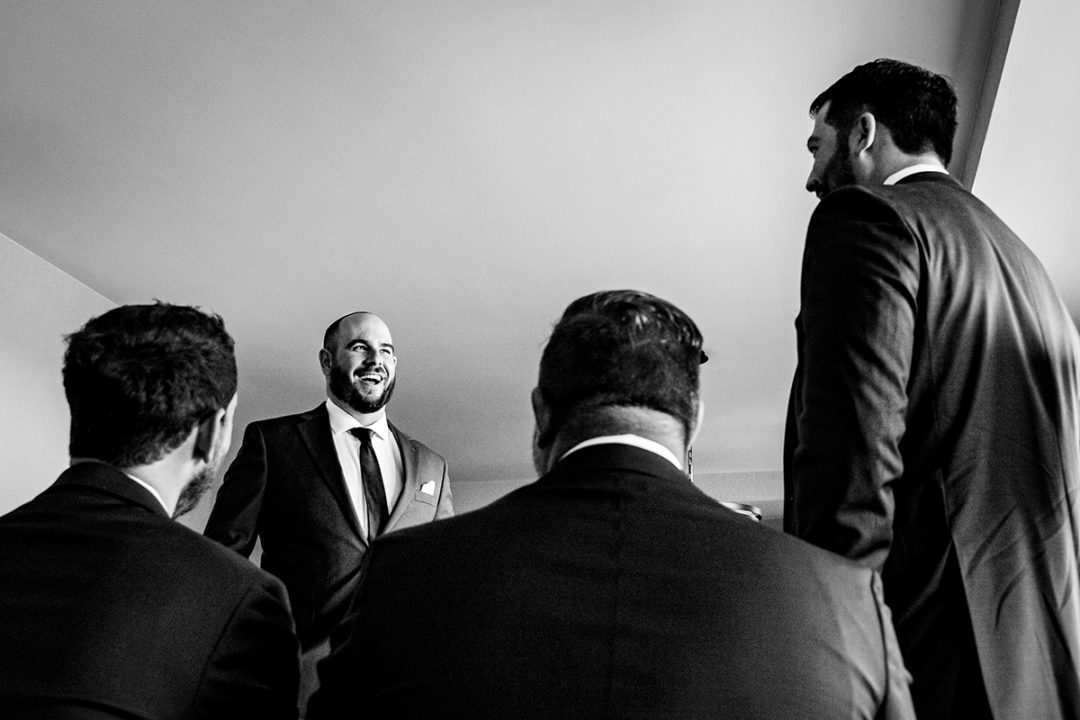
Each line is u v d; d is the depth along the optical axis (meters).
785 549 1.04
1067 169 3.85
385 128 4.37
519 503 1.10
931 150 1.59
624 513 1.06
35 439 5.23
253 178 4.73
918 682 1.21
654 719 0.92
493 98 4.16
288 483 2.94
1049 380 1.32
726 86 4.05
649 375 1.16
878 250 1.32
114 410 1.37
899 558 1.27
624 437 1.14
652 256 5.34
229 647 1.25
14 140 4.52
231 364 1.47
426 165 4.62
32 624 1.18
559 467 1.13
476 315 6.00
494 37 3.82
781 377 6.71
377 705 1.00
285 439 3.04
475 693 0.95
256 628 1.29
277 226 5.14
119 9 3.71
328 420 3.12
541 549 1.04
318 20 3.76
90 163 4.66
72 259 5.48
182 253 5.40
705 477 8.55
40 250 5.39
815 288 1.35
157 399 1.37
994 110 3.66
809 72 3.94
